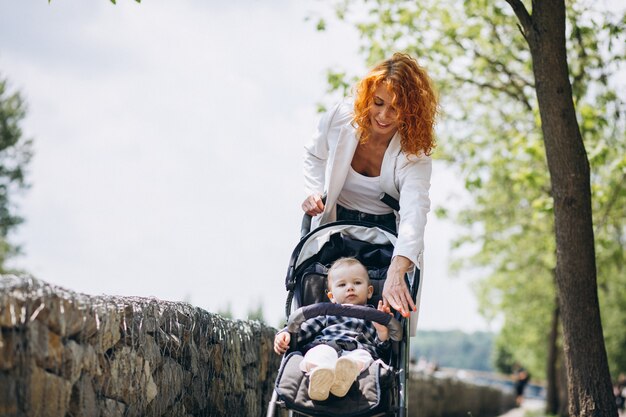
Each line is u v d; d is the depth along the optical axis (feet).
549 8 23.27
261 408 24.06
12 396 10.91
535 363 159.94
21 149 118.11
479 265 88.28
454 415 71.31
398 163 17.19
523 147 39.45
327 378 13.50
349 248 17.33
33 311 11.47
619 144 38.81
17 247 118.73
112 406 13.96
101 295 14.29
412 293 16.15
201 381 18.45
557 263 23.67
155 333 15.84
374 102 16.80
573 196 23.26
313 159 18.30
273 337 25.55
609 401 22.98
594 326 23.22
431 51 42.39
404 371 15.08
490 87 43.96
